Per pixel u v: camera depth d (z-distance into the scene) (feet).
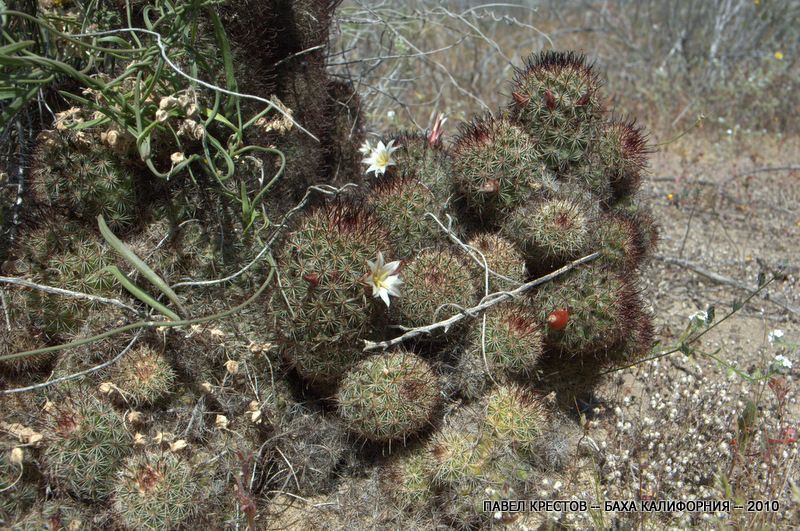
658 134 3.97
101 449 1.62
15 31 1.75
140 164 1.82
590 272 1.89
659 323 2.40
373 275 1.67
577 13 6.08
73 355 1.75
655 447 1.93
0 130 1.76
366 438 1.76
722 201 3.17
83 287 1.77
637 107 4.24
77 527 1.58
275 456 1.81
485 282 1.87
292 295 1.68
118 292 1.79
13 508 1.61
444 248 1.88
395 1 3.94
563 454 1.86
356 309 1.69
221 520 1.68
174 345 1.78
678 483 1.82
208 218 1.85
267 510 1.76
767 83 4.46
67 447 1.61
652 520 1.75
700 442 1.95
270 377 1.83
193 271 1.84
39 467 1.62
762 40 5.36
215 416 1.78
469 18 4.18
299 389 1.87
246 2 1.89
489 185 1.90
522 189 1.94
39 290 1.75
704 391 2.05
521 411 1.75
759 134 3.98
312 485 1.81
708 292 2.56
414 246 1.92
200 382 1.78
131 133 1.73
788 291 2.52
